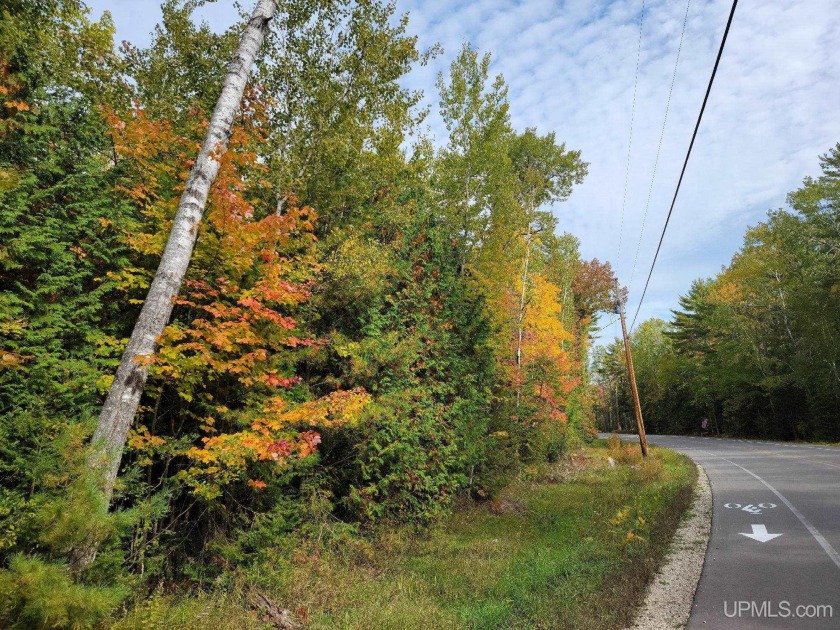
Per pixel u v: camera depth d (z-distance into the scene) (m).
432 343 11.12
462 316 13.12
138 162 6.96
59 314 5.29
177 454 5.79
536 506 13.04
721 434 49.94
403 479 9.55
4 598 2.80
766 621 4.68
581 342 31.97
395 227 11.21
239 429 7.01
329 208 10.22
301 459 7.37
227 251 6.54
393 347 9.49
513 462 14.79
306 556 6.80
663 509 10.59
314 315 8.67
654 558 7.16
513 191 15.77
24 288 5.00
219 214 6.04
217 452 5.85
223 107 5.71
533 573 6.70
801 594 5.36
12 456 3.91
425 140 13.25
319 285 8.44
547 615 5.23
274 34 9.52
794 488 12.48
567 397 22.80
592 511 11.44
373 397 9.05
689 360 54.91
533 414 17.50
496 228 14.84
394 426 9.04
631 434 66.25
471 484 12.84
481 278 14.06
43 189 5.73
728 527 8.90
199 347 5.71
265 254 6.76
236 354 6.83
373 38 9.93
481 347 13.70
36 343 5.08
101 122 6.60
